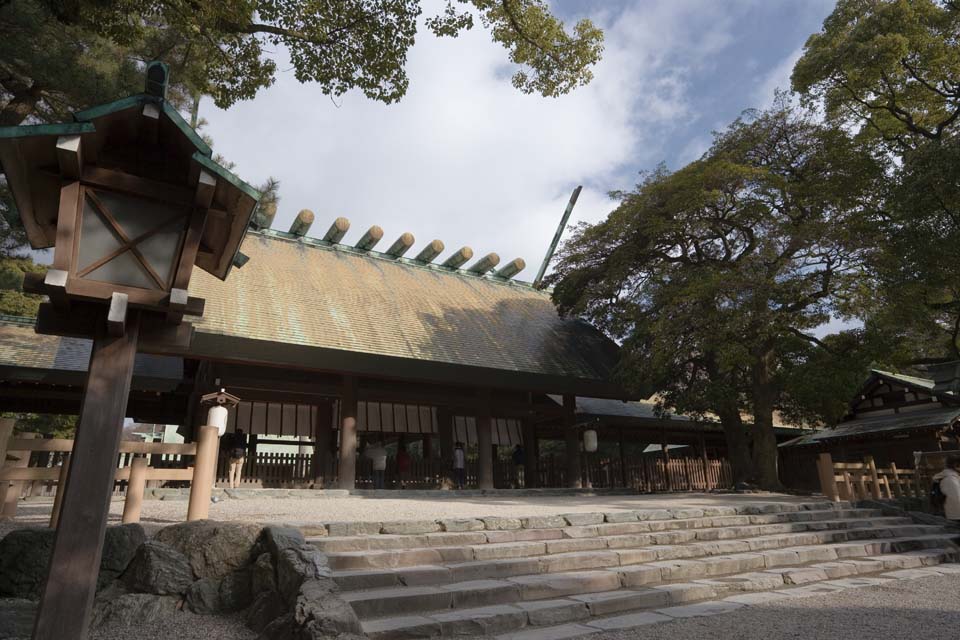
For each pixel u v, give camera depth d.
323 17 9.71
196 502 6.71
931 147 14.69
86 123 3.65
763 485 17.81
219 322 13.79
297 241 20.91
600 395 19.59
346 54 10.26
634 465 19.86
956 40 16.94
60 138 3.59
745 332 16.41
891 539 10.08
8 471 6.07
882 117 19.28
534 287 26.58
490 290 24.20
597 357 21.27
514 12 10.59
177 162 4.22
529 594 5.80
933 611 5.79
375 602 5.07
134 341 3.83
